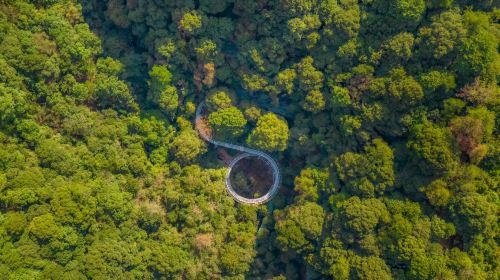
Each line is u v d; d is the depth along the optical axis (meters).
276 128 80.62
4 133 67.75
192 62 81.12
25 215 66.44
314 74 77.25
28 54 69.19
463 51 66.62
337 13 73.44
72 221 68.50
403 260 68.25
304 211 76.81
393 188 72.12
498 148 65.88
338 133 78.31
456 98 68.50
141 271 74.94
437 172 67.44
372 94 72.75
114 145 78.00
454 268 66.38
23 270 64.19
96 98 78.69
